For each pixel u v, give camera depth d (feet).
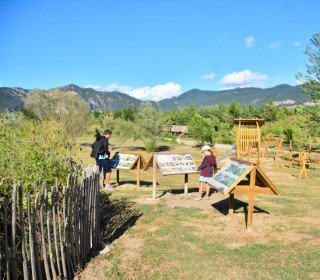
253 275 22.97
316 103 108.99
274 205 42.86
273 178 70.90
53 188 19.75
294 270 23.67
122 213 37.70
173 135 202.90
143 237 30.14
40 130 26.66
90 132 131.13
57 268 20.03
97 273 22.67
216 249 27.27
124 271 23.21
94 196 26.81
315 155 120.78
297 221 35.63
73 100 123.44
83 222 24.12
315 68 109.60
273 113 257.55
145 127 135.64
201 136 155.63
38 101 118.21
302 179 69.62
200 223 34.47
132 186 55.11
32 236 17.49
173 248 27.48
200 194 45.16
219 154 126.11
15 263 16.07
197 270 23.57
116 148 148.56
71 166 26.05
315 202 44.88
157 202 43.29
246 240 29.73
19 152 23.03
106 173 52.70
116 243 28.66
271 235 31.07
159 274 22.82
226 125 194.59
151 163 52.01
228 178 33.63
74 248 22.47
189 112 279.49
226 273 23.24
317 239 30.22
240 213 38.45
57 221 20.31
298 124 121.29
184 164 47.85
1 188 19.13
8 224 17.48
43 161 23.34
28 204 17.12
